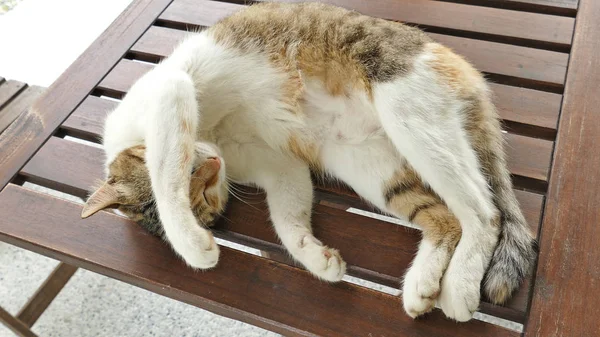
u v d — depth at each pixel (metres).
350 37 1.26
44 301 1.74
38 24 2.60
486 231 1.08
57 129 1.46
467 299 1.00
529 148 1.24
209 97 1.34
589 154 1.18
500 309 1.04
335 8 1.37
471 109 1.18
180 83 1.20
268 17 1.37
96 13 2.59
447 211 1.15
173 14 1.67
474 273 1.04
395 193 1.22
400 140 1.16
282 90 1.33
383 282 1.13
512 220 1.10
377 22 1.29
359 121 1.28
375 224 1.19
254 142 1.38
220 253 1.15
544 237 1.08
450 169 1.11
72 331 1.81
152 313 1.82
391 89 1.17
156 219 1.18
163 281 1.13
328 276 1.08
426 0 1.57
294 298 1.08
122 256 1.18
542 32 1.45
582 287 1.01
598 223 1.08
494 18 1.50
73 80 1.55
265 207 1.28
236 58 1.34
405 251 1.14
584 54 1.36
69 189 1.35
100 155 1.38
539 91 1.33
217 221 1.25
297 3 1.44
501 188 1.14
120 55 1.59
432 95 1.16
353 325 1.03
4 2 2.73
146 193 1.20
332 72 1.29
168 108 1.16
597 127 1.22
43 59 2.45
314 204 1.26
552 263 1.05
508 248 1.06
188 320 1.79
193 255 1.06
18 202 1.30
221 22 1.43
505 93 1.34
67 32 2.54
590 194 1.12
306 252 1.12
